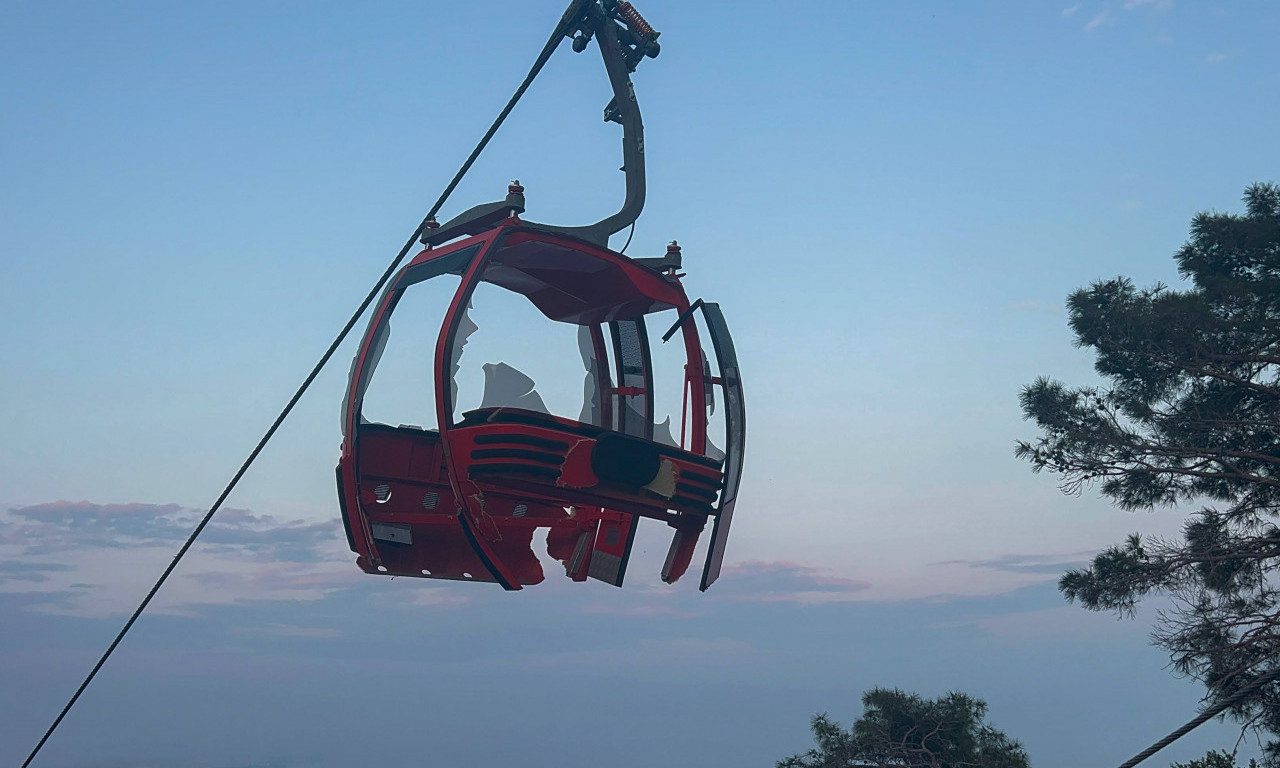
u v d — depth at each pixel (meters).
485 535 9.33
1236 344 15.98
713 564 9.62
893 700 21.67
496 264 10.52
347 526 9.44
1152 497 16.25
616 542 10.63
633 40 10.09
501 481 8.91
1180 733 10.58
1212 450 15.38
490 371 9.52
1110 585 15.84
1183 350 15.98
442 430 8.78
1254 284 16.08
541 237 9.57
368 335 9.52
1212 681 15.00
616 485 9.43
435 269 9.49
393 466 10.12
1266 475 15.72
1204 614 15.43
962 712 21.27
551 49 9.95
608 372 11.80
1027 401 16.97
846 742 21.27
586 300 11.20
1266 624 14.88
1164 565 15.74
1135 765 10.63
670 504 9.72
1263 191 17.25
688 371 10.45
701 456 9.93
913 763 20.56
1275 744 15.34
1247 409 16.23
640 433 11.51
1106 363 16.66
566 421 9.10
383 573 9.67
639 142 10.12
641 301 10.99
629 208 10.09
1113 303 16.52
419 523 9.82
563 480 9.03
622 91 10.12
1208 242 17.27
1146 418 15.97
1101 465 16.17
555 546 11.09
